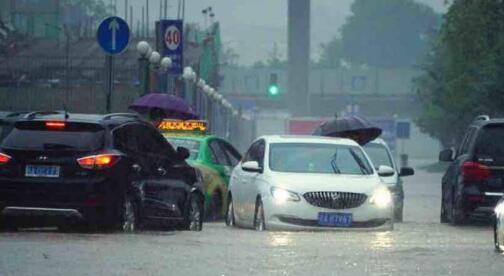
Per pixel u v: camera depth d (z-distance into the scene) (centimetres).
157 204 3788
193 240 3250
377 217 3950
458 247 3112
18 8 15338
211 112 13300
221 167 5291
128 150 3619
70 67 11538
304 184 3959
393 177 5319
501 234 2970
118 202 3522
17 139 3534
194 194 4106
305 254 2817
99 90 10750
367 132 5647
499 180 4584
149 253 2795
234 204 4431
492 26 12162
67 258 2641
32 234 3416
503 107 12275
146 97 6412
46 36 15088
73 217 3481
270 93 14788
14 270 2406
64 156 3494
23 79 11544
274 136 4397
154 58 7744
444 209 5188
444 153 5138
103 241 3134
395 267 2548
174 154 3988
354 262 2642
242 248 2975
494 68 12138
